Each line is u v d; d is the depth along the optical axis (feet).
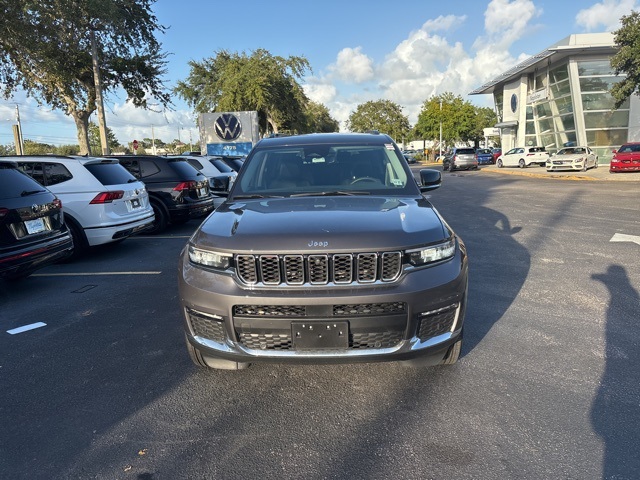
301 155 14.17
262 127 126.62
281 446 8.48
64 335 14.01
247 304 8.89
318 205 11.18
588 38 97.04
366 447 8.39
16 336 14.03
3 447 8.62
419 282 9.02
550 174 79.51
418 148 296.92
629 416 9.10
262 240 9.09
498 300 16.12
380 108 257.14
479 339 12.87
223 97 106.63
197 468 7.95
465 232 29.14
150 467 8.00
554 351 12.05
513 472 7.63
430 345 9.34
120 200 24.41
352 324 8.77
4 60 58.54
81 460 8.23
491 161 157.69
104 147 63.62
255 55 110.32
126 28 66.03
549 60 109.19
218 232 9.84
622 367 11.12
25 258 16.85
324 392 10.30
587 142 103.91
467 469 7.74
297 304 8.71
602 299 15.98
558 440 8.41
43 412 9.79
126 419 9.46
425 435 8.68
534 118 126.62
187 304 9.68
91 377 11.28
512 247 24.43
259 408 9.74
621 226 29.40
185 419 9.41
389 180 13.11
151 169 32.22
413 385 10.48
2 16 45.39
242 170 13.99
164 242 29.09
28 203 17.38
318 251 8.79
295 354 8.98
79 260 24.20
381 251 8.84
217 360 10.63
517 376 10.78
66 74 63.41
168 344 13.12
